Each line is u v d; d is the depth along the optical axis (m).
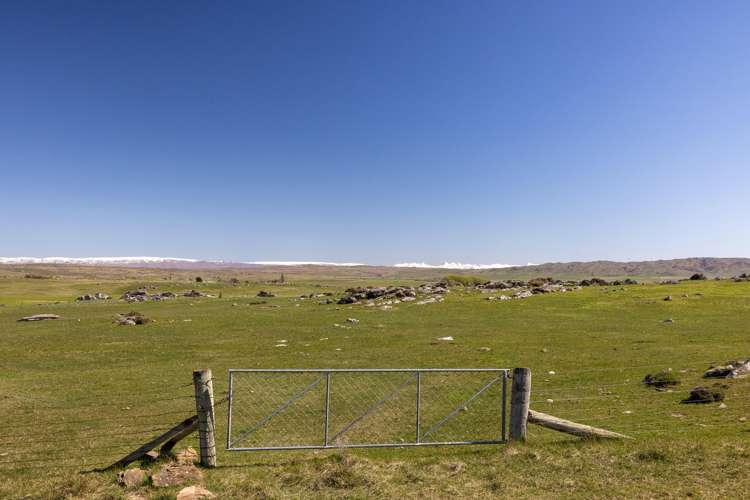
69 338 45.12
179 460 11.88
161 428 17.94
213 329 50.22
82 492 10.61
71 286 141.38
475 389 23.27
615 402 20.03
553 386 23.52
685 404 19.11
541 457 12.30
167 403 21.97
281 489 10.66
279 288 147.25
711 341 36.06
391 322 53.56
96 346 40.34
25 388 25.30
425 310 64.31
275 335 45.53
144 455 12.59
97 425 18.38
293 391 23.78
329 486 10.85
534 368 28.34
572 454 12.45
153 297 100.69
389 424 18.05
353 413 19.73
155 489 10.62
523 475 11.28
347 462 12.02
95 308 76.50
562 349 34.75
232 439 16.39
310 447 12.84
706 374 23.95
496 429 17.25
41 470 12.85
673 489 10.35
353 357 33.59
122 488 10.70
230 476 11.40
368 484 10.89
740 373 23.08
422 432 17.03
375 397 22.25
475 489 10.59
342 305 75.62
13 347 40.25
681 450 12.42
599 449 12.76
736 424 16.08
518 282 101.62
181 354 36.25
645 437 14.81
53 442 16.00
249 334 46.41
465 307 65.75
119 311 71.19
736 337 37.25
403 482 11.04
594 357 31.22
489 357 32.16
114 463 12.48
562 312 58.78
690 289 75.56
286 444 15.86
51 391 24.55
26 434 17.08
